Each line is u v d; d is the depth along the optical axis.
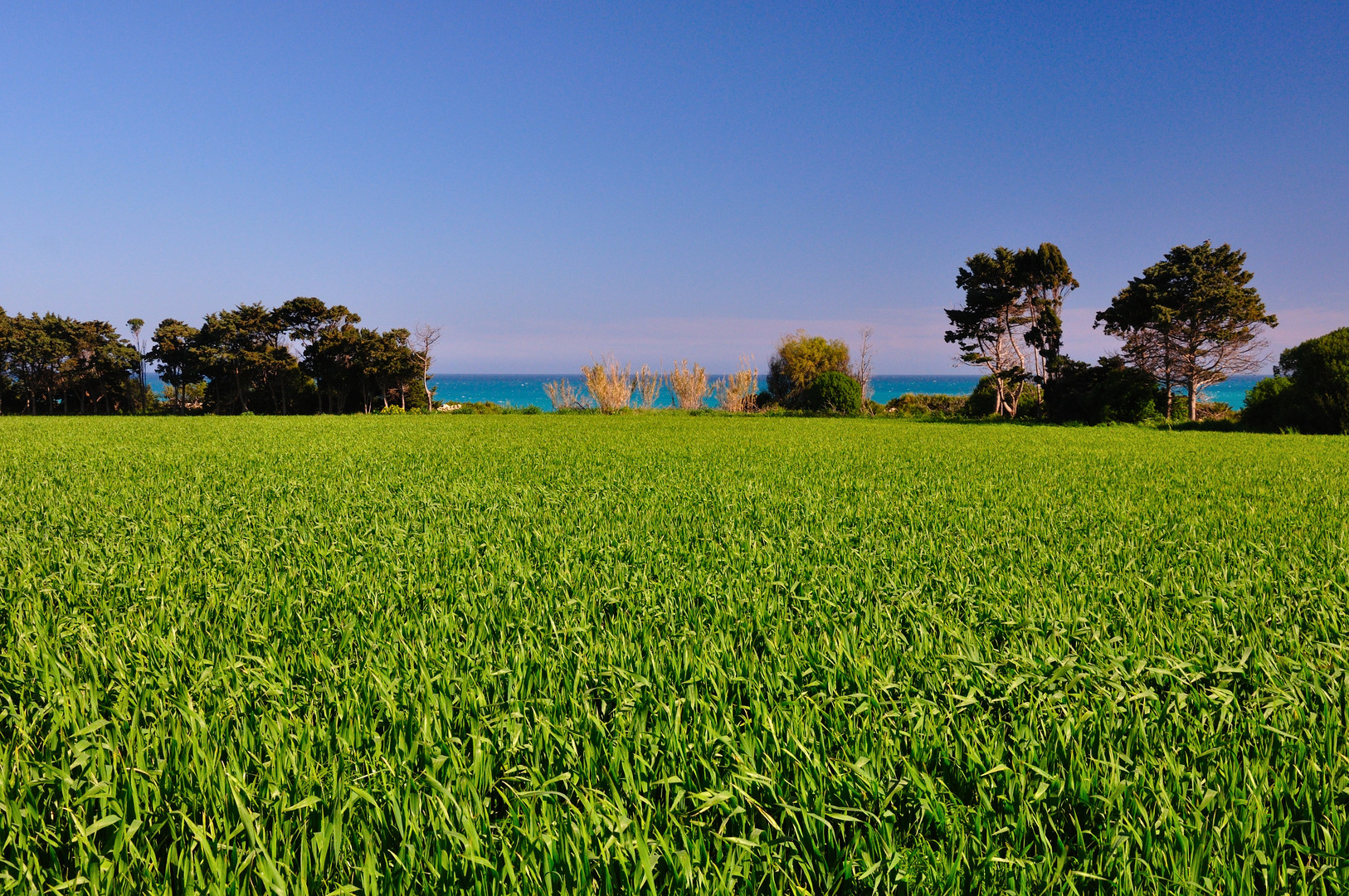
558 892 1.33
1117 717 1.94
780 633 2.68
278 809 1.52
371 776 1.64
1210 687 2.14
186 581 3.43
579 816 1.47
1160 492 7.00
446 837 1.41
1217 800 1.54
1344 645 2.46
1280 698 1.97
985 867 1.34
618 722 1.93
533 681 2.23
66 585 3.34
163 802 1.56
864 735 1.82
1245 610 2.89
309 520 5.30
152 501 6.18
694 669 2.29
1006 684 2.16
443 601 3.14
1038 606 2.94
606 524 5.10
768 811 1.59
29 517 5.41
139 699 2.03
